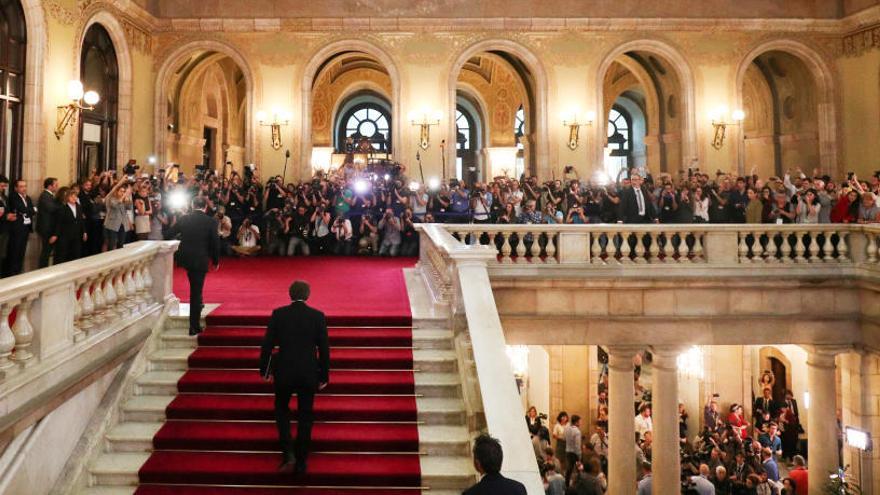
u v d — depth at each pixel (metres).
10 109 11.26
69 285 5.30
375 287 9.56
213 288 9.45
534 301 9.76
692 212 12.08
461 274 6.97
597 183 16.41
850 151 17.00
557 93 16.95
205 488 5.19
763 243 11.64
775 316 9.98
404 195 14.16
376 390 6.29
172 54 16.47
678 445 10.07
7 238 8.91
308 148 16.75
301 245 14.32
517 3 16.83
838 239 10.54
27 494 4.56
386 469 5.29
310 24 16.64
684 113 17.05
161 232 12.24
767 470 11.41
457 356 6.61
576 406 15.52
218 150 22.27
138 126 15.59
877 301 9.61
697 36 17.05
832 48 17.20
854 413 10.27
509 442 4.83
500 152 24.86
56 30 12.08
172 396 6.20
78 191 10.35
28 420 4.55
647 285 9.77
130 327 6.38
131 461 5.38
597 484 8.21
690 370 16.16
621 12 16.91
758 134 19.53
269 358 5.17
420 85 16.84
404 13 16.77
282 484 5.21
